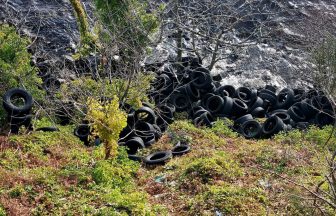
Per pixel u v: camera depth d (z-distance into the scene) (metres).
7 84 12.45
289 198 8.12
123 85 12.18
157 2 17.80
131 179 9.20
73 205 7.64
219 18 18.47
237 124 13.71
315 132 12.34
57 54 16.64
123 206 7.68
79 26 15.09
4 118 11.73
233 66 18.17
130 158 10.78
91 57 15.07
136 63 12.59
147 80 12.96
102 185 8.47
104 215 7.36
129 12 14.44
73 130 12.12
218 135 12.74
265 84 17.17
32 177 8.39
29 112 11.63
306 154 10.82
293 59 18.78
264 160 10.26
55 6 19.41
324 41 16.53
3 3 18.42
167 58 16.48
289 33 20.17
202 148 11.47
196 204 8.07
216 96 14.38
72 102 12.32
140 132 12.03
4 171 8.54
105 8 14.76
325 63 14.28
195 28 17.56
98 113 9.23
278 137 12.39
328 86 12.68
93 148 10.52
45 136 10.83
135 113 12.23
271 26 20.59
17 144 10.07
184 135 12.15
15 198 7.71
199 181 8.91
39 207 7.50
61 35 17.66
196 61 15.47
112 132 9.26
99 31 13.84
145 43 14.03
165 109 13.72
